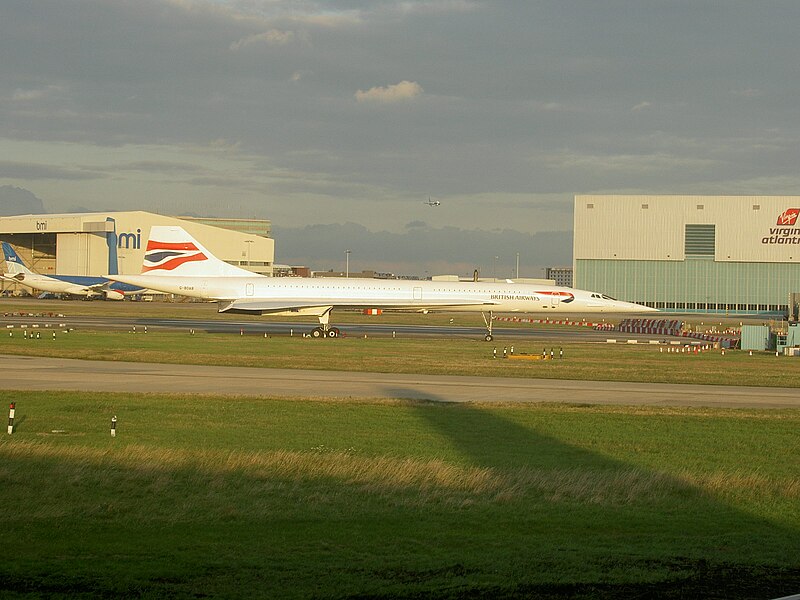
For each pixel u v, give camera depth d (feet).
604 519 85.56
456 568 67.87
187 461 107.34
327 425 143.33
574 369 252.83
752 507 92.53
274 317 534.37
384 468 105.29
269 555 70.18
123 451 112.98
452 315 637.71
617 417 160.35
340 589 62.18
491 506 89.61
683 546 75.92
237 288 394.52
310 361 254.88
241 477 99.91
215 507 85.56
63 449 112.68
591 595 62.18
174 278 401.49
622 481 101.71
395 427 143.33
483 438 135.33
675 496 96.84
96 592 60.39
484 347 328.90
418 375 226.99
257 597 60.18
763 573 68.23
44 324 406.00
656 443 134.62
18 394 171.32
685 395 197.36
